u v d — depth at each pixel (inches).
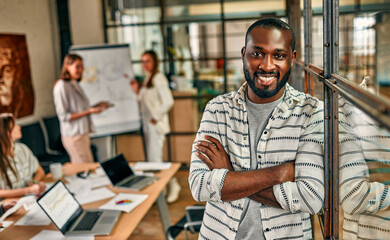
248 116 53.3
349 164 39.1
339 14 41.8
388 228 30.7
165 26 201.6
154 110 177.6
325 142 45.8
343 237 42.4
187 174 206.2
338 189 43.9
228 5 194.2
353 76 40.9
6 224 86.4
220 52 199.6
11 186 109.0
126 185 109.3
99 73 182.9
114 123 184.5
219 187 50.5
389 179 30.2
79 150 173.2
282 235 50.7
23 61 185.8
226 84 201.3
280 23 48.4
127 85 187.8
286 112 51.0
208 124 56.1
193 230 102.3
